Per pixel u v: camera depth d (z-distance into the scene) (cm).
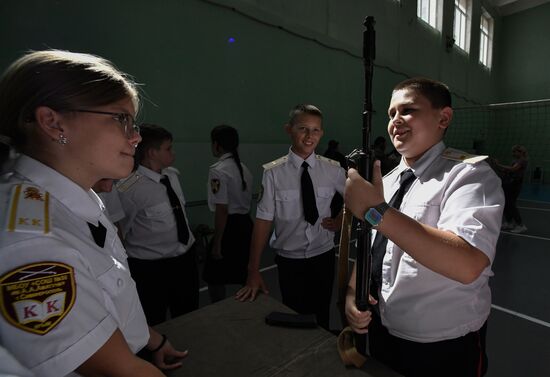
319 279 160
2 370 32
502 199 72
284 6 463
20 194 47
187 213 381
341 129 601
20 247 41
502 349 192
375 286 95
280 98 480
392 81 710
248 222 221
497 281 291
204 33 379
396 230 64
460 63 961
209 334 96
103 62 55
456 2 946
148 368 51
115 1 302
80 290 45
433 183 83
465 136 1023
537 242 410
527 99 1105
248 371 81
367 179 70
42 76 48
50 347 41
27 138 51
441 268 63
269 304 115
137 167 152
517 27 1118
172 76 354
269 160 471
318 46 529
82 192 54
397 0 688
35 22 256
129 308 63
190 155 378
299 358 85
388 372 78
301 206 154
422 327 82
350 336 84
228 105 414
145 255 154
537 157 1057
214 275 213
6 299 39
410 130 86
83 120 50
